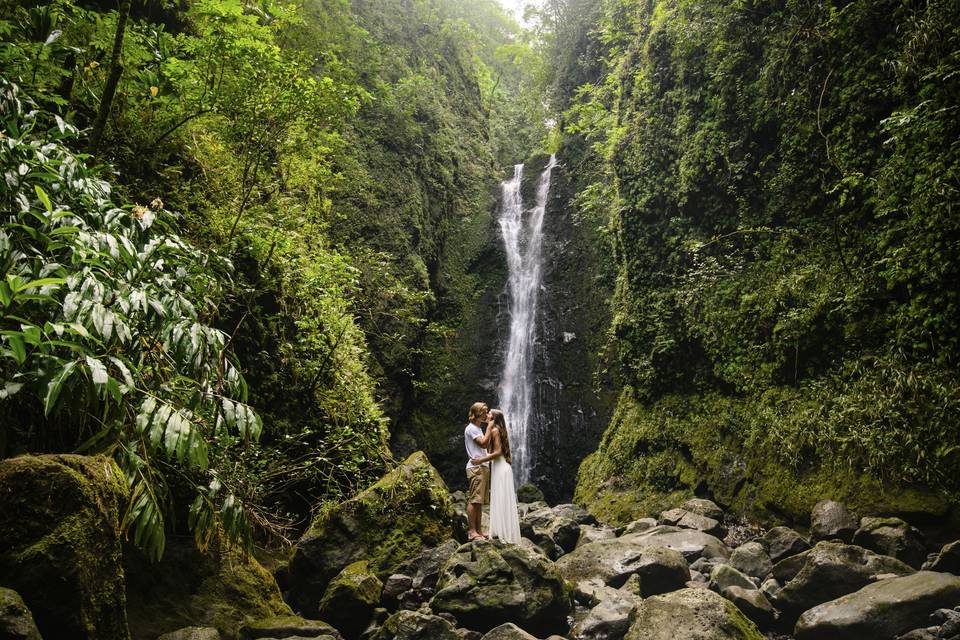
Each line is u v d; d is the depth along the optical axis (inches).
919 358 296.7
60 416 180.7
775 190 389.4
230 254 289.3
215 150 366.6
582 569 283.6
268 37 312.5
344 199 605.0
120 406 169.2
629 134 516.4
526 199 783.7
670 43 482.3
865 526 272.2
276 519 313.9
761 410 367.2
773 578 253.3
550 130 867.4
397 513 300.0
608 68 746.8
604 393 594.9
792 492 331.3
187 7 388.5
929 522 273.9
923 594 199.3
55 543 135.3
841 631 203.3
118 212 184.4
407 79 725.3
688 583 262.8
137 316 179.5
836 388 329.7
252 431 184.1
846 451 312.3
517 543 276.5
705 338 416.5
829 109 357.7
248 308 316.5
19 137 176.2
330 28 570.9
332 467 330.3
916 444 282.7
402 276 620.7
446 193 752.3
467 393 652.1
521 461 624.4
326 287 394.0
